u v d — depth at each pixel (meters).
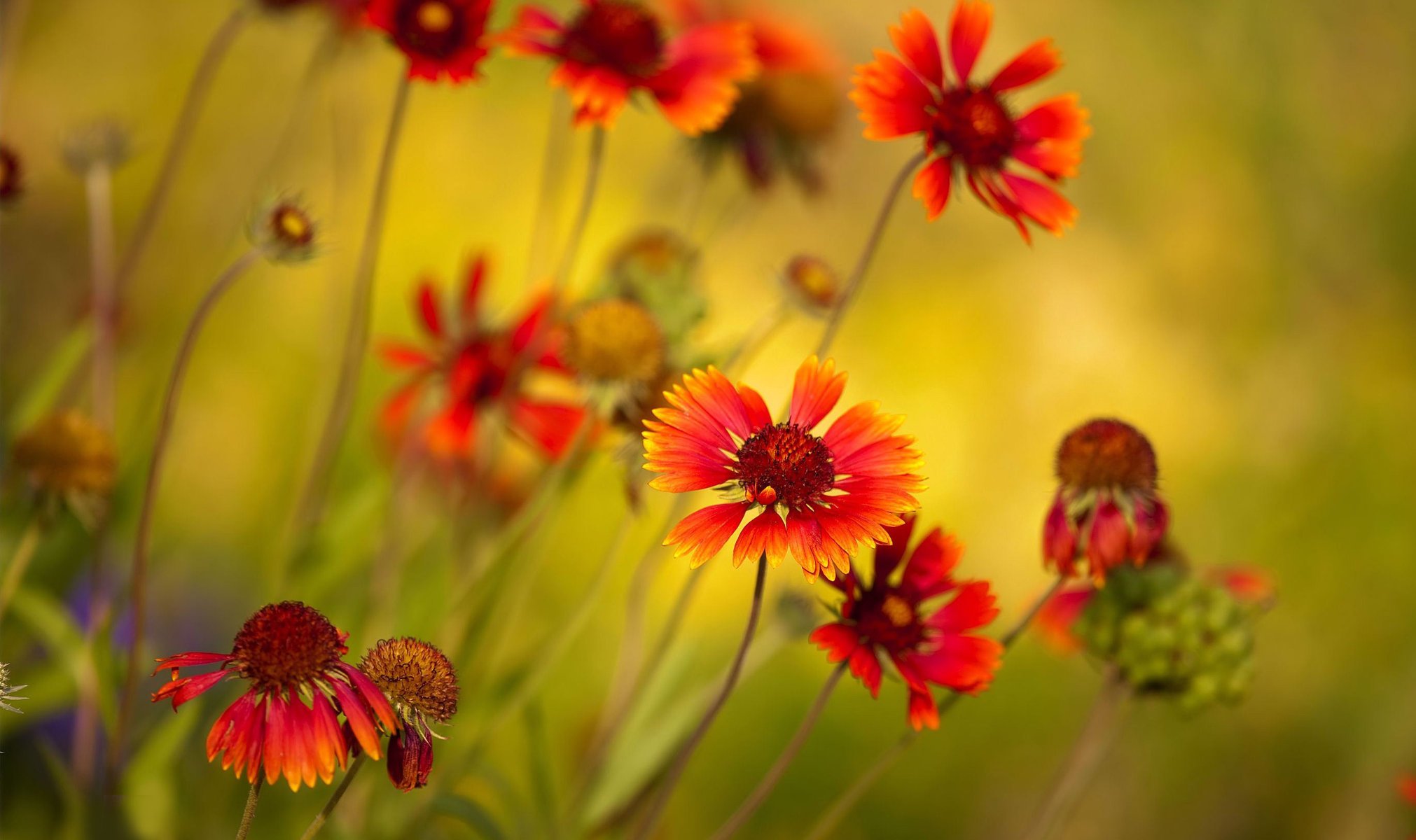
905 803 1.71
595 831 1.18
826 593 1.22
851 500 1.02
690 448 1.02
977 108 1.09
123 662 1.18
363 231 1.91
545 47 1.14
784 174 1.31
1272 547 2.06
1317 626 1.99
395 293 1.87
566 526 1.69
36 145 1.97
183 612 1.42
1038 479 2.10
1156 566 1.13
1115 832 1.76
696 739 1.04
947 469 2.07
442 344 1.21
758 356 2.04
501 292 1.95
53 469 1.12
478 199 2.03
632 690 1.17
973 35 1.10
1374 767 1.83
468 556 1.27
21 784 1.24
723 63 1.16
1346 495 2.10
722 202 2.07
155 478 1.09
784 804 1.66
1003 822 1.74
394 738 0.98
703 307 1.19
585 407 1.16
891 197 1.09
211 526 1.60
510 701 1.17
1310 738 1.88
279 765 0.97
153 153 1.99
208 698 1.25
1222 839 1.79
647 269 1.19
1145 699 1.14
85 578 1.28
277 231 1.09
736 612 1.77
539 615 1.62
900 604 1.05
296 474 1.61
